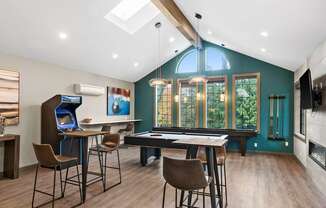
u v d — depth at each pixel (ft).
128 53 21.62
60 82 19.19
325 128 11.94
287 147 22.34
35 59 17.01
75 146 16.84
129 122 26.55
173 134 18.34
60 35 15.31
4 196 11.15
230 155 21.70
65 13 13.57
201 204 10.59
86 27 15.55
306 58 16.71
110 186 12.77
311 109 14.01
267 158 20.31
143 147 17.48
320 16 10.08
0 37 13.55
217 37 21.88
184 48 26.45
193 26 20.90
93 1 13.60
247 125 24.11
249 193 11.84
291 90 22.26
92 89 21.62
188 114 26.86
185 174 7.00
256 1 11.25
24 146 16.28
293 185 13.10
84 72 21.75
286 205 10.42
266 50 18.94
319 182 12.72
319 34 11.82
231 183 13.39
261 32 15.11
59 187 12.44
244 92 24.32
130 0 16.70
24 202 10.47
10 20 12.63
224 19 15.90
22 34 13.98
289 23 12.06
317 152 13.74
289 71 22.41
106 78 24.80
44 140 16.76
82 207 10.06
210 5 14.58
